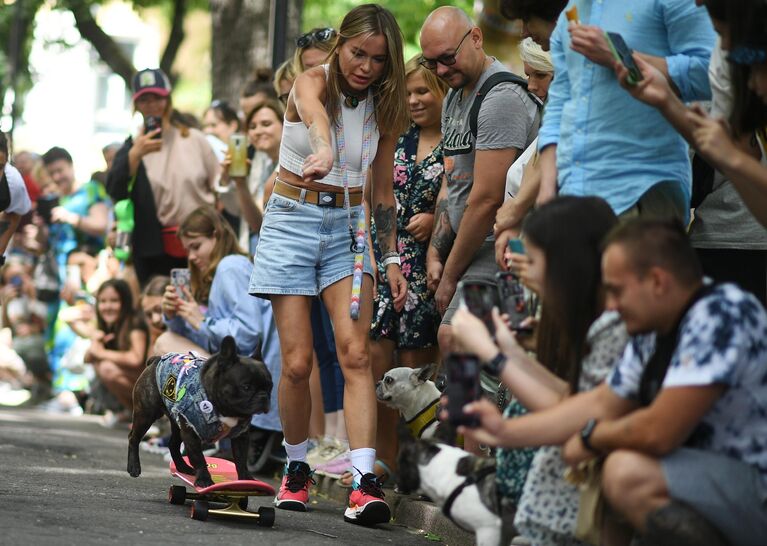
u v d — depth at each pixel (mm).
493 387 15867
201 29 89812
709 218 14008
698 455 9734
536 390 10656
